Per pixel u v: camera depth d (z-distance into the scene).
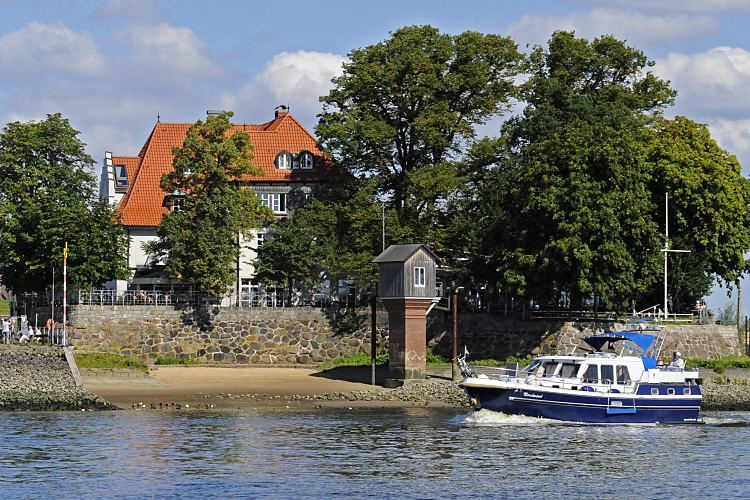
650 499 55.91
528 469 62.03
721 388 97.38
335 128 113.62
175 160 111.50
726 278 114.19
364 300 114.50
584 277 100.44
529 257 101.75
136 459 63.19
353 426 75.94
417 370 96.00
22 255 109.31
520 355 106.56
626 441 71.69
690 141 113.62
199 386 94.19
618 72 123.88
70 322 106.56
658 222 111.00
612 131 104.69
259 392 92.50
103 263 109.19
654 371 78.88
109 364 97.56
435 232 112.06
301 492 55.81
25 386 87.94
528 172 105.00
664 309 109.56
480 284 109.44
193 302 110.81
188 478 58.56
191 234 108.88
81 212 110.25
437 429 74.69
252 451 65.94
